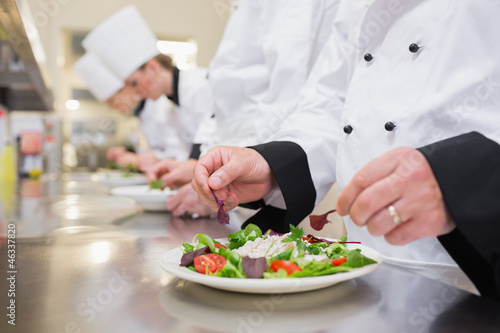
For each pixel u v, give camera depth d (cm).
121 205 157
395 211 47
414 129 75
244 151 79
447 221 48
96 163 548
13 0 110
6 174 304
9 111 350
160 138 377
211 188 72
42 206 153
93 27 530
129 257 72
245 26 149
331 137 93
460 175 47
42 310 46
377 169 48
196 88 255
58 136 399
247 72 149
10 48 232
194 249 61
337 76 100
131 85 271
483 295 51
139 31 255
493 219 46
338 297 50
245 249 58
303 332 40
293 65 122
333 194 115
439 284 56
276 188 88
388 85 81
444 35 75
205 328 41
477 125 71
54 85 520
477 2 71
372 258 57
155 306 47
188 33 570
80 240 88
